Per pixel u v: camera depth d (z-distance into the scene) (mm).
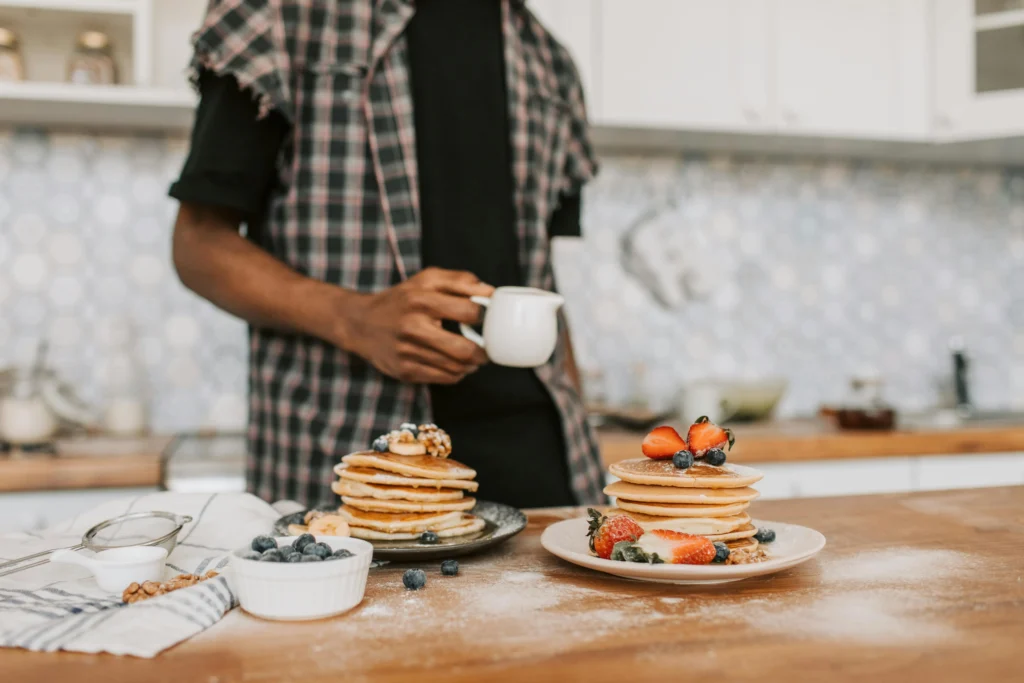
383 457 1000
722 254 2975
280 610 704
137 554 821
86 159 2523
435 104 1379
